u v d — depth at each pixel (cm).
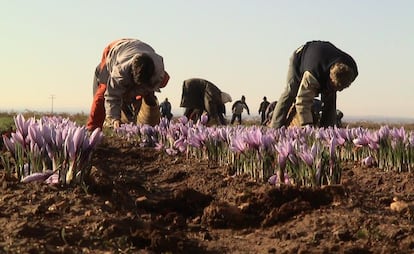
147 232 379
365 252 368
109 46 805
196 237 423
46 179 452
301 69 809
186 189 494
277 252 379
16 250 323
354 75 782
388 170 584
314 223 427
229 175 565
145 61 743
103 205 428
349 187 507
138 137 725
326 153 495
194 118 1326
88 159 459
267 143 532
